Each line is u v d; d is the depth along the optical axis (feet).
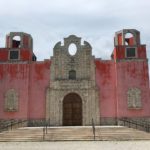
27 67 130.52
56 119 126.62
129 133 95.04
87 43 133.69
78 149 66.69
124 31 135.13
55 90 129.29
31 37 139.13
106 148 68.23
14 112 125.90
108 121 125.29
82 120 126.52
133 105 124.77
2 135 93.56
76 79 130.21
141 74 128.06
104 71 130.93
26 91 127.85
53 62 132.05
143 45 131.44
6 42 137.80
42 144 77.51
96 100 127.65
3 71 130.00
